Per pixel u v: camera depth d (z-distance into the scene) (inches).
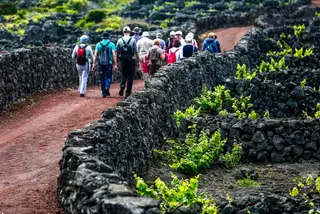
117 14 4001.0
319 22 2025.1
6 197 529.3
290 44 1647.4
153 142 687.7
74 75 1293.1
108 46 1069.1
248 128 761.0
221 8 4033.0
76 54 1104.8
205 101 928.3
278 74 1063.6
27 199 521.7
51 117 890.1
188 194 507.8
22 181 579.2
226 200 554.9
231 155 730.2
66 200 459.5
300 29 1681.8
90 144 498.6
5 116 903.1
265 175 698.2
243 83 1010.7
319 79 1064.2
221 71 1146.7
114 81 1422.2
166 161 698.2
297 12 2950.3
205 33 2731.3
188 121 778.2
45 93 1115.3
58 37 2923.2
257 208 536.1
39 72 1120.2
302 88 1002.1
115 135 553.9
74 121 856.9
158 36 1211.9
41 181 576.7
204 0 4308.6
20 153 687.7
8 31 3036.4
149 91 723.4
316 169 724.7
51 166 631.2
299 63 1362.0
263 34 1594.5
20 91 1029.2
